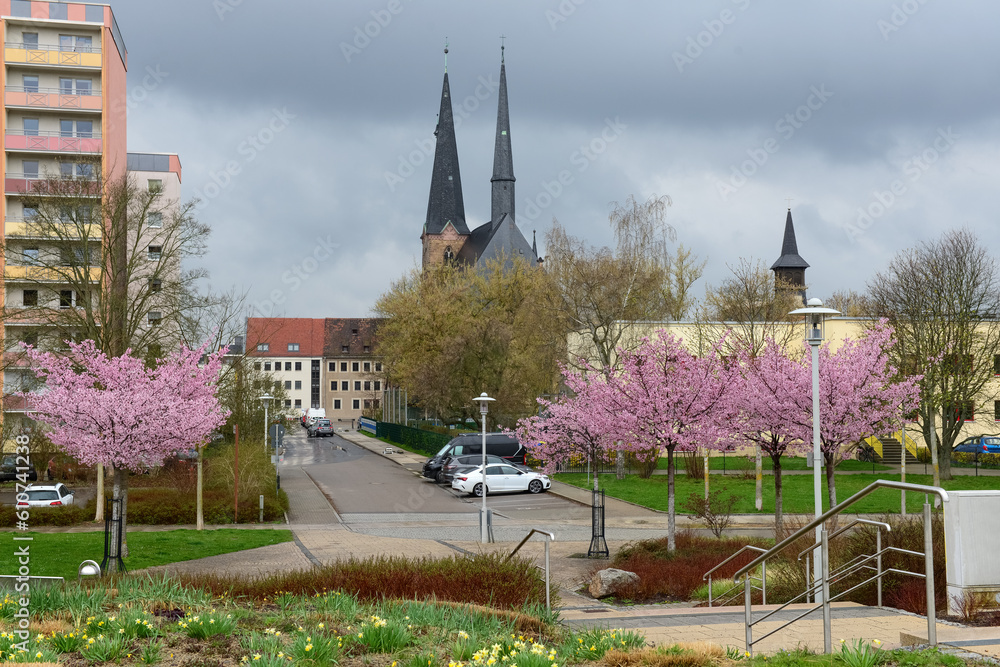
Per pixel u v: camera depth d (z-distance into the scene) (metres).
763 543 18.77
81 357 23.70
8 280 38.72
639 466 45.88
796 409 23.05
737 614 11.27
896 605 11.50
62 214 36.31
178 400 22.72
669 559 20.38
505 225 106.25
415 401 68.81
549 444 28.05
